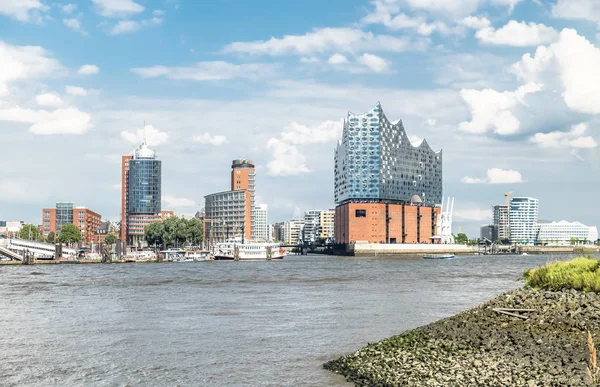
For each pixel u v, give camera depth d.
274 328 61.84
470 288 111.00
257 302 87.00
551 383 29.91
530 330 41.09
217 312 75.31
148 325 64.75
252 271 180.75
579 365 32.41
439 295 96.38
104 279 143.00
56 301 90.50
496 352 37.00
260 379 40.38
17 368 44.50
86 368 44.44
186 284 125.25
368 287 114.19
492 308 48.44
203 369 43.72
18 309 80.12
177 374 42.34
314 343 53.25
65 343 54.25
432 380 32.97
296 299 91.00
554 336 39.09
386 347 42.44
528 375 31.56
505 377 31.72
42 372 43.28
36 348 51.97
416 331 45.75
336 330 60.19
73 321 68.19
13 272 177.75
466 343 40.06
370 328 61.28
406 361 38.00
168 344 53.38
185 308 80.12
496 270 185.62
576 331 39.94
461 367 34.72
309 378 39.88
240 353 49.19
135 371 43.38
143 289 112.44
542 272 55.19
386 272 173.00
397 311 74.69
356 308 78.25
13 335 58.69
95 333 59.62
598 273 50.25
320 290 107.62
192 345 52.81
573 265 54.81
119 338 56.69
